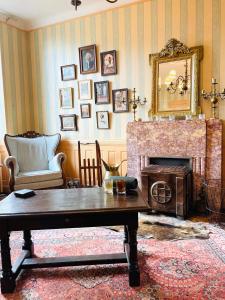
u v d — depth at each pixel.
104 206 1.85
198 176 3.38
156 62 3.71
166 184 3.16
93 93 4.30
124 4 3.89
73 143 4.55
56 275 2.03
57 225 1.85
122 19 3.94
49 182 3.94
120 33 3.97
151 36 3.76
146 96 3.89
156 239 2.57
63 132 4.64
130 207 1.82
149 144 3.64
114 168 2.42
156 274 1.99
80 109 4.43
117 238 2.65
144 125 3.66
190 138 3.38
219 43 3.37
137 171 3.77
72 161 4.60
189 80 3.52
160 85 3.71
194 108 3.49
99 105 4.27
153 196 3.26
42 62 4.70
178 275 1.97
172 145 3.50
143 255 2.27
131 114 4.02
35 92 4.84
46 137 4.52
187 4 3.50
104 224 1.87
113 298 1.74
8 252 1.84
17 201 2.03
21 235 2.79
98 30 4.14
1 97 4.45
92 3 4.02
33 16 4.45
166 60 3.63
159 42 3.72
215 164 3.29
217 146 3.27
